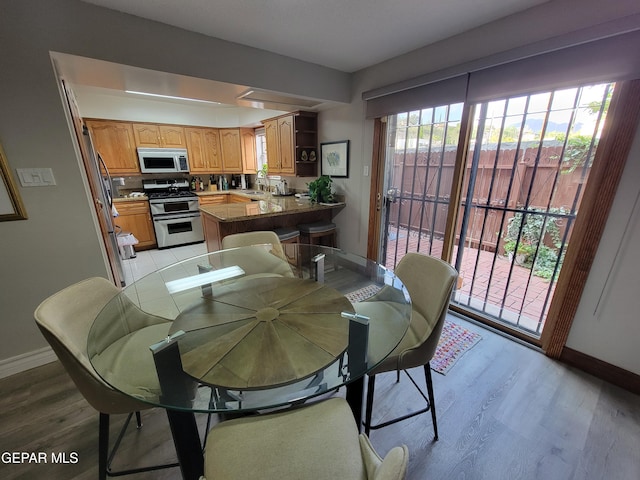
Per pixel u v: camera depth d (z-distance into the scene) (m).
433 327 1.23
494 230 2.29
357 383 1.08
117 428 1.45
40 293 1.83
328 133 3.44
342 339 1.09
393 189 2.95
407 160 2.76
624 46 1.41
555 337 1.91
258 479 0.75
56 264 1.85
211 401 0.87
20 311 1.80
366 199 3.16
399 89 2.45
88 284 1.32
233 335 1.11
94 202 2.14
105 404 1.03
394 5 1.68
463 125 2.20
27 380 1.78
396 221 2.99
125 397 1.04
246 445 0.83
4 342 1.79
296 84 2.58
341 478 0.76
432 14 1.78
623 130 1.50
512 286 2.27
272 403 0.86
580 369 1.83
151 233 4.50
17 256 1.73
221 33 2.04
